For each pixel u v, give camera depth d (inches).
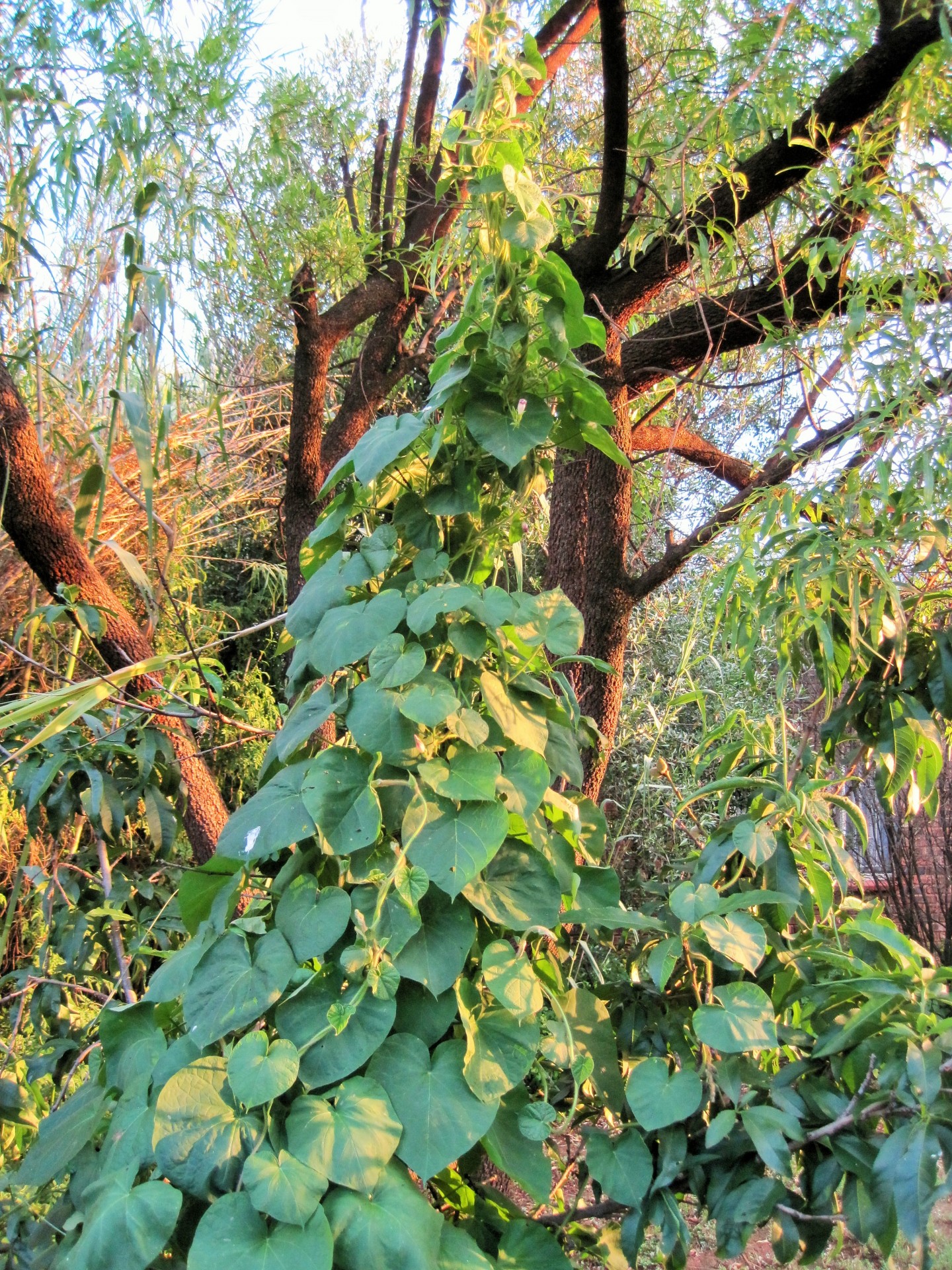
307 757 42.0
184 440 100.0
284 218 81.8
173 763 67.8
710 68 76.5
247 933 35.6
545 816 42.1
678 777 144.6
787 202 82.5
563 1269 33.5
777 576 51.2
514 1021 34.5
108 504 101.0
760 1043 34.8
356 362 104.0
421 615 35.3
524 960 35.0
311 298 84.1
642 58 89.4
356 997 31.9
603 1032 39.6
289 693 42.3
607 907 42.3
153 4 65.9
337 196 93.0
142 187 67.1
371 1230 28.5
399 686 36.0
